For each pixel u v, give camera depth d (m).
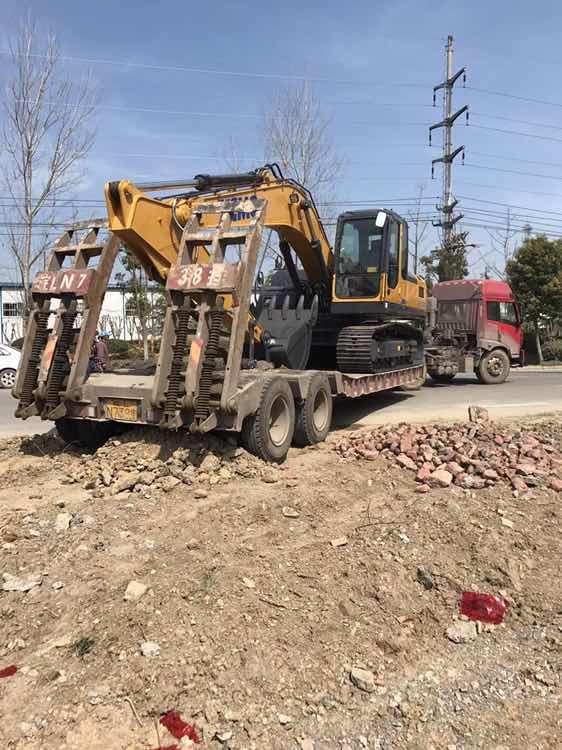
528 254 27.39
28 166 20.05
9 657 3.23
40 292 6.78
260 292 10.74
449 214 35.59
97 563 4.16
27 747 2.61
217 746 2.67
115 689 2.94
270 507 5.17
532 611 3.83
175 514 5.07
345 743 2.74
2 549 4.31
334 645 3.36
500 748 2.73
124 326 32.66
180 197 8.20
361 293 10.08
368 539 4.56
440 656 3.41
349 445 7.29
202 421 5.75
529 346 27.95
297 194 9.07
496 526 4.84
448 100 36.06
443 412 10.95
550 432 8.29
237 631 3.38
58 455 6.95
